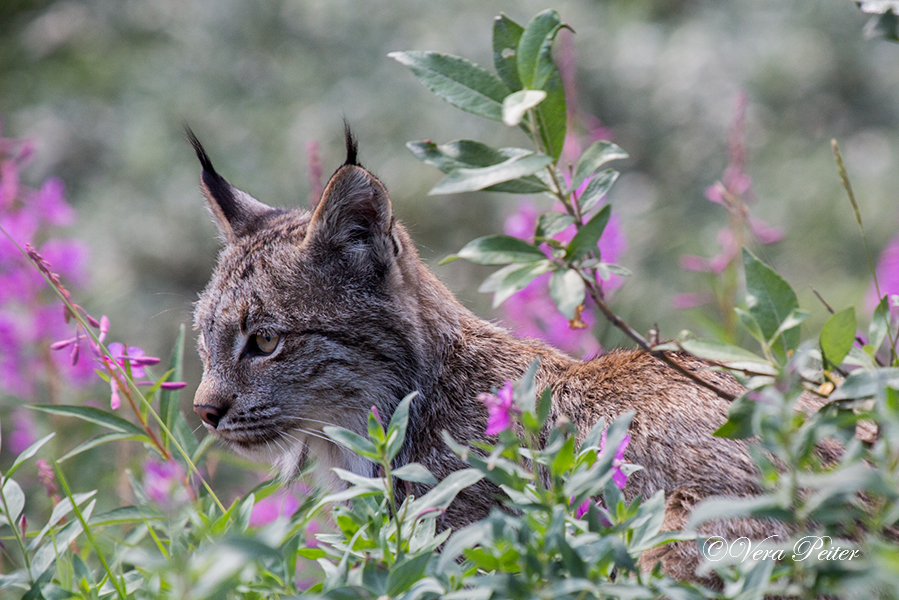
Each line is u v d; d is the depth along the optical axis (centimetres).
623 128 2106
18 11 2730
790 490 354
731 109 2075
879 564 352
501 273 477
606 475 414
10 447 1088
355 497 486
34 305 1000
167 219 1914
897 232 1869
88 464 1026
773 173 2052
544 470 677
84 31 2512
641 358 727
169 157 2023
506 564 401
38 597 498
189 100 2112
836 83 2242
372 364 768
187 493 568
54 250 1030
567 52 1032
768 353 465
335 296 769
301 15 2180
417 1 2172
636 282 1705
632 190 2011
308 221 826
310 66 2117
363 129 1980
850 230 1945
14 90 2361
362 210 760
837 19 2298
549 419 713
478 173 459
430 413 759
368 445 443
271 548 327
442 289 820
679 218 1972
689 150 2084
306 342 766
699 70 2138
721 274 1148
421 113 1991
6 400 1011
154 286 1878
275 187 1920
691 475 636
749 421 469
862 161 2131
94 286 1584
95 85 2284
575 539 415
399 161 1909
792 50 2236
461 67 486
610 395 704
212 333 795
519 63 472
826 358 473
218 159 1997
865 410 468
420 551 441
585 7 2273
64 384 1037
